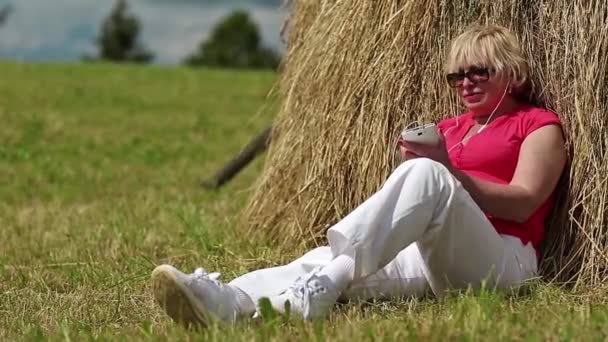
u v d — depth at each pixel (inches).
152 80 1249.4
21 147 660.1
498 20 231.9
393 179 186.2
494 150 206.1
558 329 166.1
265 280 190.9
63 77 1232.2
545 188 201.6
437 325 168.2
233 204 362.6
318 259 195.6
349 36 258.7
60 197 438.6
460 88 211.5
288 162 276.8
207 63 3398.1
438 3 242.8
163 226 322.3
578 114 216.8
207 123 867.4
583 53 219.8
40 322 204.5
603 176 216.7
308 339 165.3
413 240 186.4
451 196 185.9
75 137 748.6
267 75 1369.3
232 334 169.3
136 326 191.5
